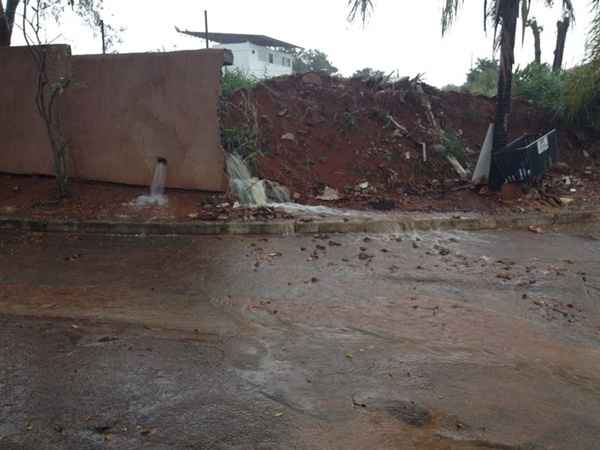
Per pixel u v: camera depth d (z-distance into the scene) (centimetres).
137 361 406
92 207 891
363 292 579
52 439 308
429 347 449
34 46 940
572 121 1334
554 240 837
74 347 427
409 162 1129
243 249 731
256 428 324
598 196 1098
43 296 545
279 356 423
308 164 1073
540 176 1096
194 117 918
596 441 324
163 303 533
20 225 832
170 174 942
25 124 984
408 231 859
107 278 607
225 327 478
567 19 1223
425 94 1288
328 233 827
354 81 1284
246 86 1159
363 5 975
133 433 315
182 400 353
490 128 1069
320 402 356
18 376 378
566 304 562
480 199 1034
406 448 310
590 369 419
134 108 939
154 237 795
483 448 313
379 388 377
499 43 1015
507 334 480
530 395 376
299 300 551
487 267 680
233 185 941
